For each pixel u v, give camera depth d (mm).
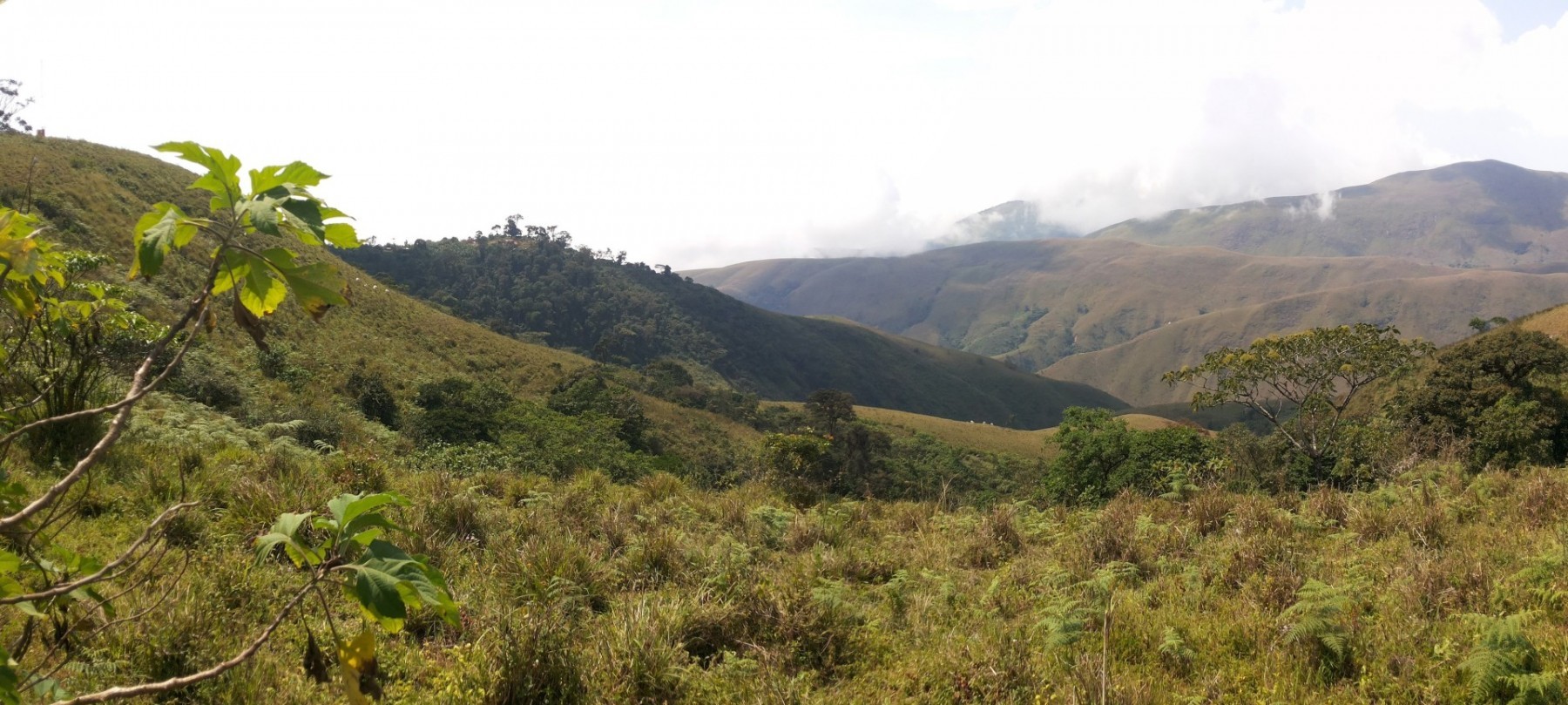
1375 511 8352
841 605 5859
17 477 5629
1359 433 24562
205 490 6523
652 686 4336
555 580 5590
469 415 37625
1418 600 5586
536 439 35812
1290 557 6738
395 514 6707
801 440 26812
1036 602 6312
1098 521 8742
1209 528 9070
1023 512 11211
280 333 42562
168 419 11000
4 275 1795
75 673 3268
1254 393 27078
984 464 76375
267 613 4520
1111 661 4930
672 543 7031
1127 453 22875
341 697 3715
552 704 4105
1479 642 4539
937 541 8758
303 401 31750
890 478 51469
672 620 5082
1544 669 4258
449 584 5555
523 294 181125
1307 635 4973
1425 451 19266
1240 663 4887
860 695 4539
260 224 1450
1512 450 21047
